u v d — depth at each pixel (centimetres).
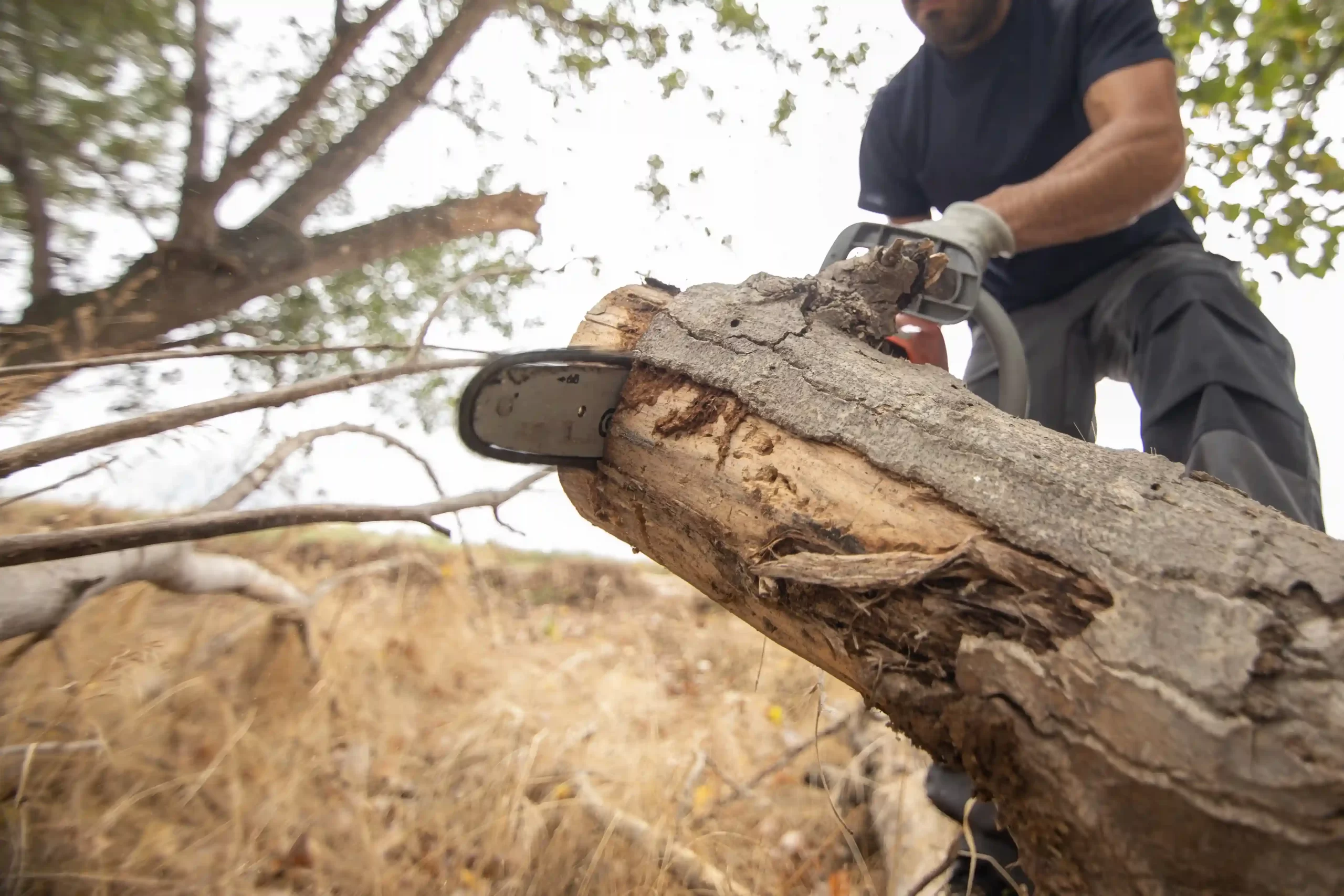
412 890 161
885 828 191
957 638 72
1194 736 58
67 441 86
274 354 116
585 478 113
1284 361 157
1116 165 145
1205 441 139
